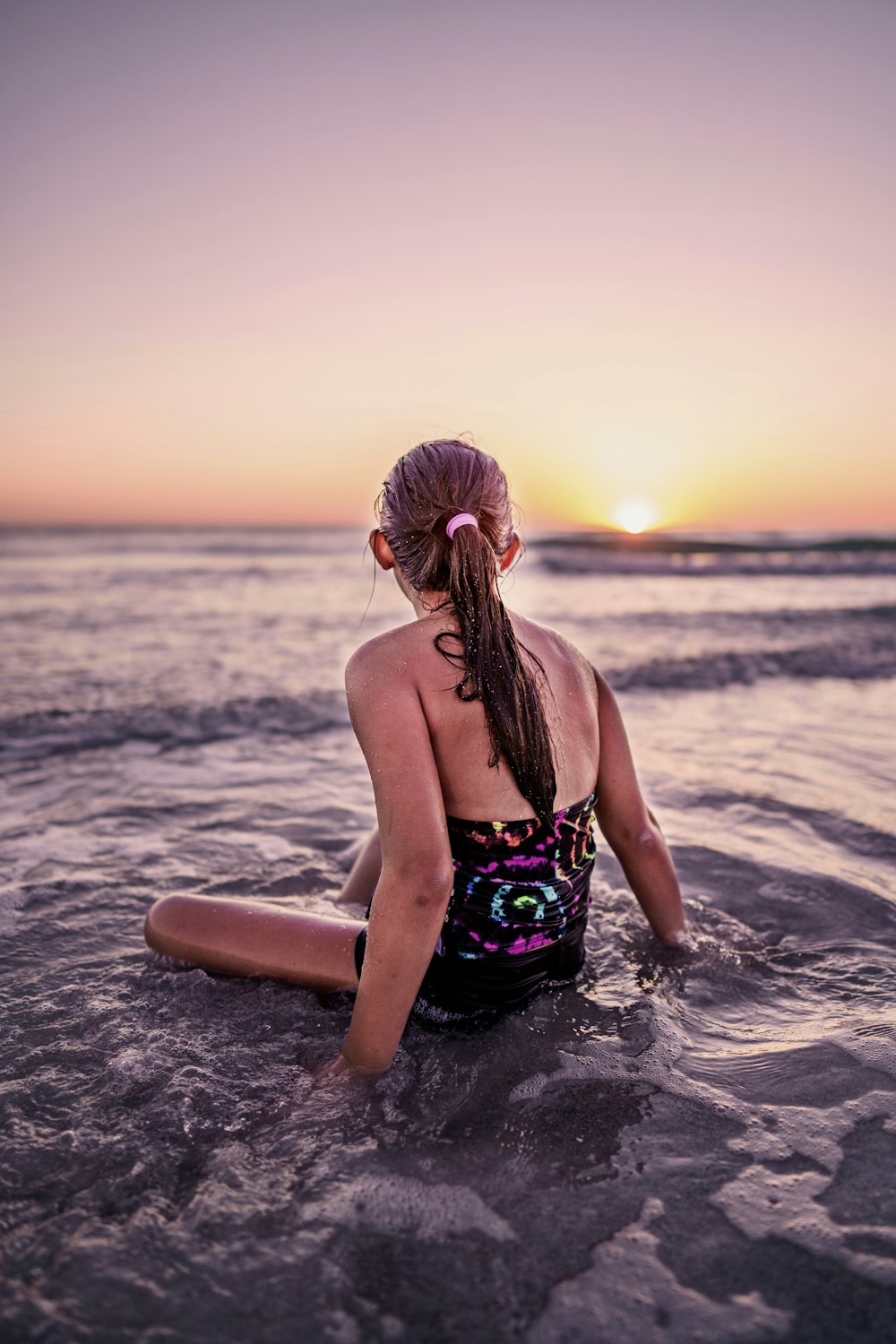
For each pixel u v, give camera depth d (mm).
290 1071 1840
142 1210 1411
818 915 2656
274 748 4895
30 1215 1393
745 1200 1438
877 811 3691
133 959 2359
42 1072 1816
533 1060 1858
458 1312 1217
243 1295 1241
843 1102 1704
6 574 19844
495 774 1753
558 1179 1495
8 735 5070
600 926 2559
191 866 3066
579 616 11781
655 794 3934
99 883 2896
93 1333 1167
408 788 1636
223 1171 1511
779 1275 1274
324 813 3709
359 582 18734
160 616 11469
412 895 1634
